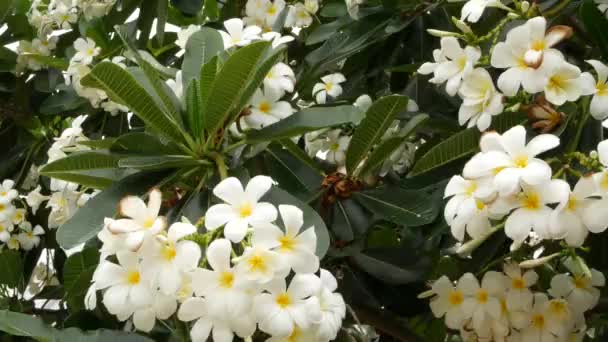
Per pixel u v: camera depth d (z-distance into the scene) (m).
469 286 1.56
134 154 1.52
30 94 2.41
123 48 2.14
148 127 1.66
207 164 1.54
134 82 1.43
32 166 2.35
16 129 2.43
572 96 1.42
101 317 1.65
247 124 1.56
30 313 2.08
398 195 1.63
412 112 1.82
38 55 2.22
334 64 1.96
